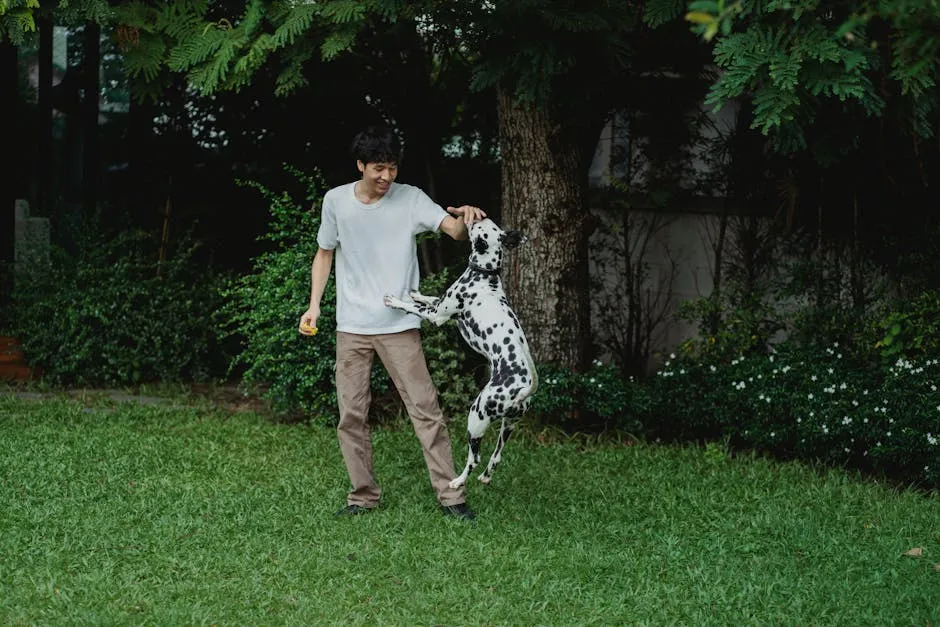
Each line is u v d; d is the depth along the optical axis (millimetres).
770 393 6336
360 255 4879
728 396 6500
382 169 4684
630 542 4836
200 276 8430
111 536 4648
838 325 6801
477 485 5609
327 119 8938
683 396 6699
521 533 4855
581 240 7148
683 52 7402
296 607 3998
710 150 8164
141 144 9133
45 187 9133
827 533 5012
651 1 5445
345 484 5598
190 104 9008
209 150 9125
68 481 5516
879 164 7160
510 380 4684
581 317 7211
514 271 7141
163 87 7062
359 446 5062
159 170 9125
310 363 6965
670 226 8555
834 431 6105
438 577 4277
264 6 6395
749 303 7387
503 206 7215
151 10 6703
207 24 6605
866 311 7215
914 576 4469
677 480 5871
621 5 5832
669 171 8336
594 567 4445
